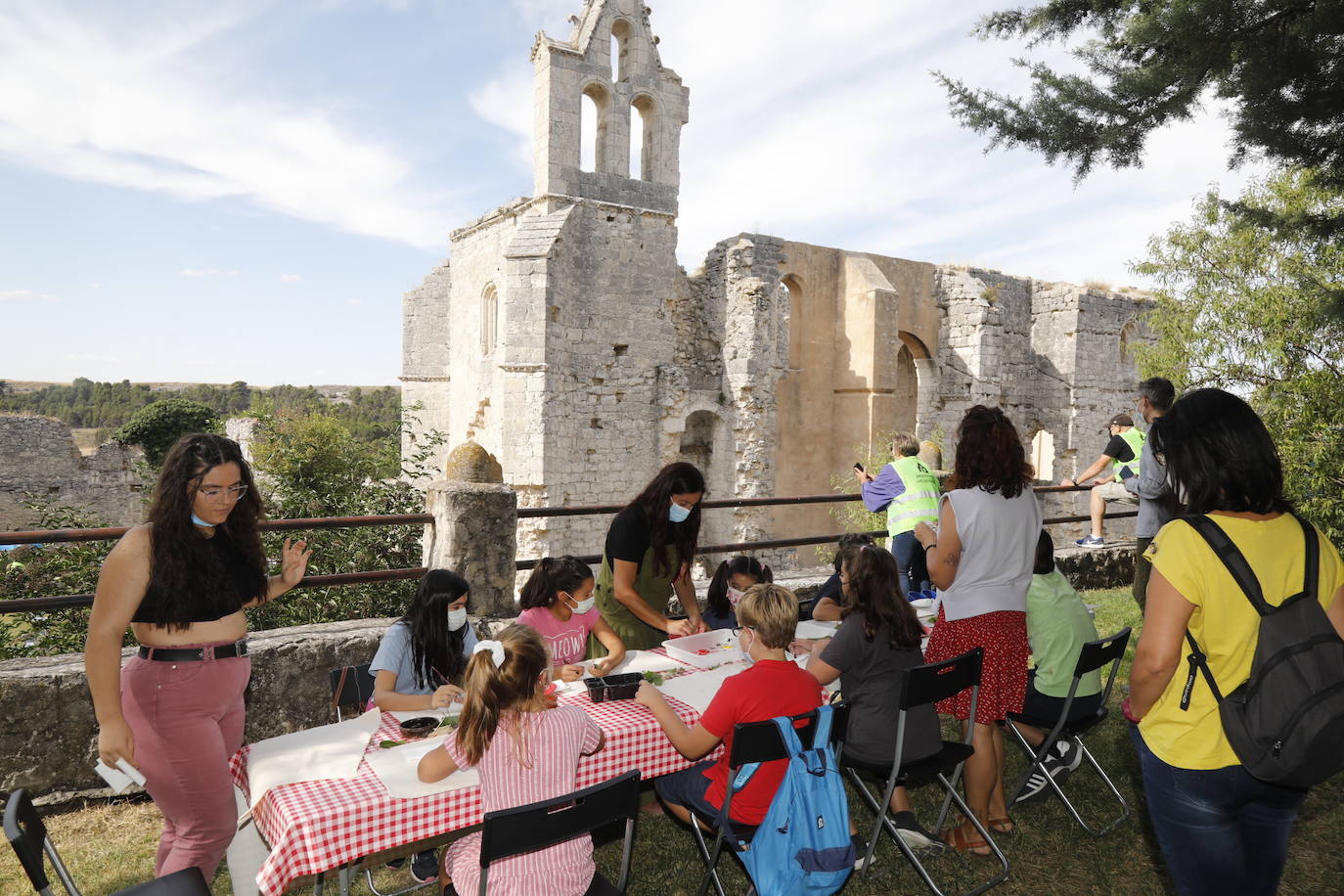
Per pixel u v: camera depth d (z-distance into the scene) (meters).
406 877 3.99
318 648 5.17
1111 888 3.84
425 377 25.27
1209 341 9.42
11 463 25.19
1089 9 5.43
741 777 3.35
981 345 24.86
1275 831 2.40
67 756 4.49
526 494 18.70
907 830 3.91
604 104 20.34
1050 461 27.27
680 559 4.99
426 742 3.33
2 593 8.30
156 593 2.88
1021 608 4.08
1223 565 2.29
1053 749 4.69
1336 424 7.81
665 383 20.48
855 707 3.95
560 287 18.88
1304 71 4.48
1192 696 2.38
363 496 10.30
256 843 3.35
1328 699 2.09
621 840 4.27
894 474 7.15
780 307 21.89
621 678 3.93
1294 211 5.42
